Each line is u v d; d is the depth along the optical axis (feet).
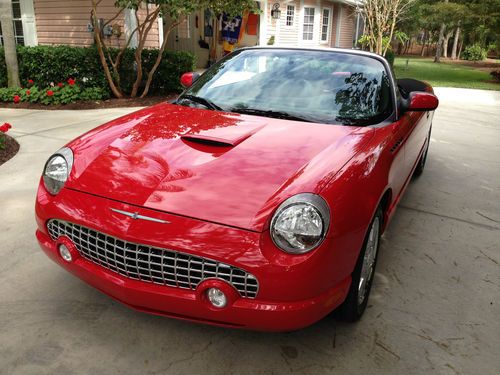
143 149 8.00
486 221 13.32
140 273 6.82
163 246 6.50
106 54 30.66
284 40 57.36
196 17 52.54
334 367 7.27
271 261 6.27
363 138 8.66
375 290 9.48
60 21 39.52
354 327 8.25
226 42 52.21
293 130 8.74
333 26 67.31
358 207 7.05
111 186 7.25
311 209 6.46
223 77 11.26
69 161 8.03
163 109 10.23
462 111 32.86
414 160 13.29
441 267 10.56
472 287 9.76
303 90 10.32
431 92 15.66
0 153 17.65
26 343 7.50
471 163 19.33
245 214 6.51
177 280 6.68
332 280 6.77
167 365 7.17
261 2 48.67
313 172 7.18
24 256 10.18
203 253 6.36
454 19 58.80
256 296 6.44
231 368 7.16
